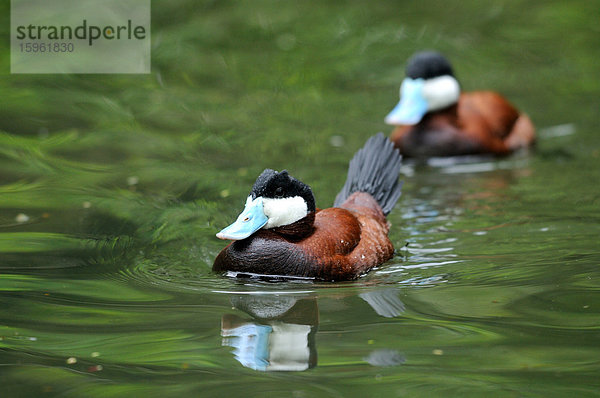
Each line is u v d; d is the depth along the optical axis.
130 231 10.90
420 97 15.59
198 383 6.77
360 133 15.97
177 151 14.43
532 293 8.83
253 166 13.80
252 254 9.52
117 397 6.52
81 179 12.87
